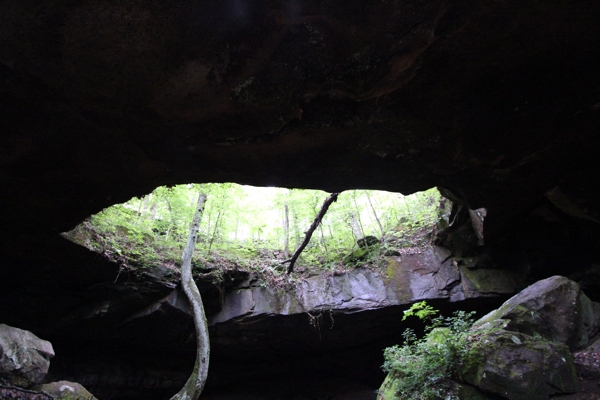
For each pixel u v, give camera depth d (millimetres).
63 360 10430
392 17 3586
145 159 5391
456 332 6855
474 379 5773
